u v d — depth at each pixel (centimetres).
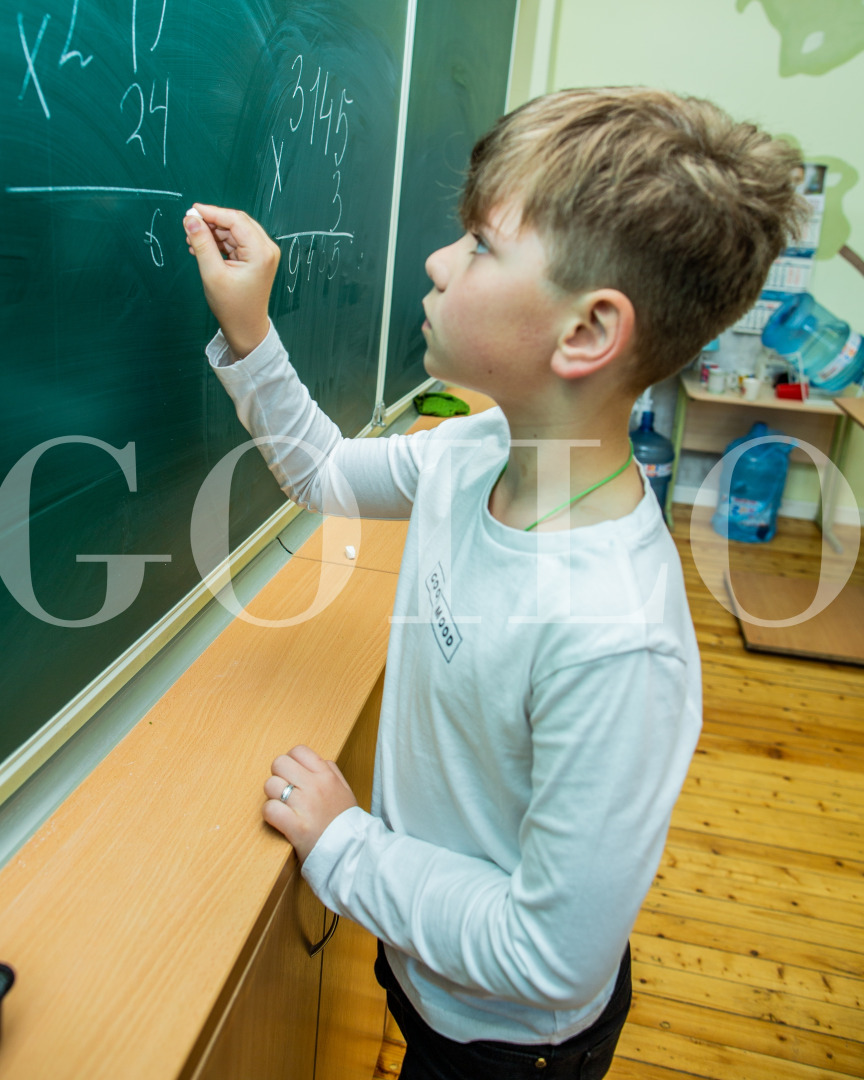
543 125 52
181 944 57
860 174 364
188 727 80
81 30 64
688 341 55
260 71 99
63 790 73
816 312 374
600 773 52
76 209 67
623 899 53
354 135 144
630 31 368
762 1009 163
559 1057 69
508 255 53
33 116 60
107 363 75
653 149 49
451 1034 70
